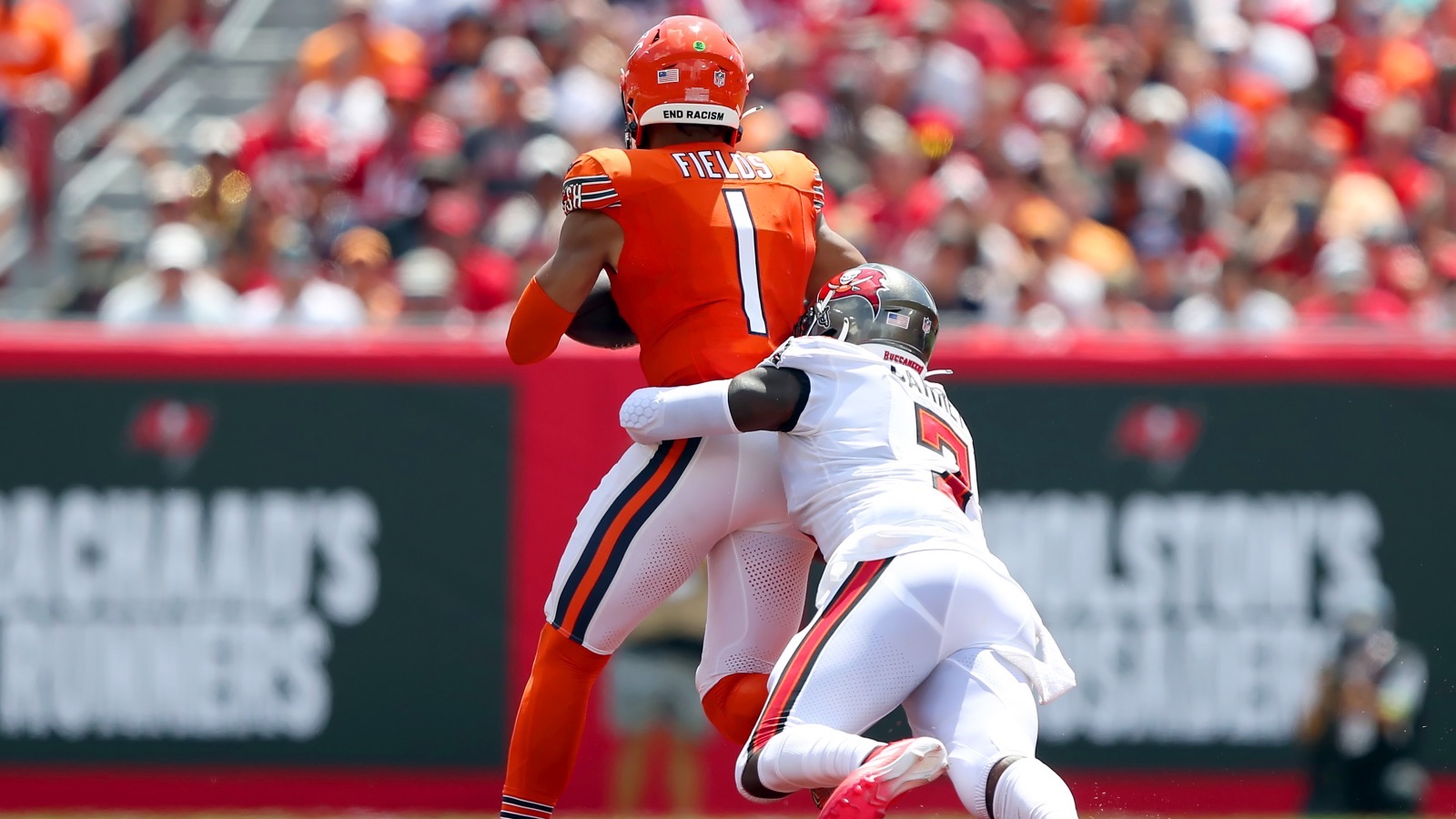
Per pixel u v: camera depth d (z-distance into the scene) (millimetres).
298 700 24469
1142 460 24516
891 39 40031
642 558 13656
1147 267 32625
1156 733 24281
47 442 24609
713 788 23984
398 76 38688
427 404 24688
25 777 24312
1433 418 24422
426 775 24344
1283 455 24453
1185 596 24406
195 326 26625
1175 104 35562
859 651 12445
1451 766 24031
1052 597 24453
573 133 36156
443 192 33469
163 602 24500
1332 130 39531
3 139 38562
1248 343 24547
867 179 35469
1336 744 24125
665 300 13742
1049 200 34719
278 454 24641
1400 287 32531
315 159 36812
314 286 30250
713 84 13945
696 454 13570
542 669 14281
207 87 42281
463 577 24516
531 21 39062
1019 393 24625
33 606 24484
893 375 13320
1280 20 42719
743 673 13945
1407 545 24312
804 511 13336
